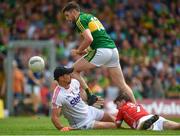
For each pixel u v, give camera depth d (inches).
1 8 3506.4
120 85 1533.0
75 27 1498.5
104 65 1517.0
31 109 2758.4
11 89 2738.7
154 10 3673.7
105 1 3644.2
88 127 1422.2
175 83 3041.3
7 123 1889.8
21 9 3496.6
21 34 3344.0
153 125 1344.7
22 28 3378.4
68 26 3336.6
